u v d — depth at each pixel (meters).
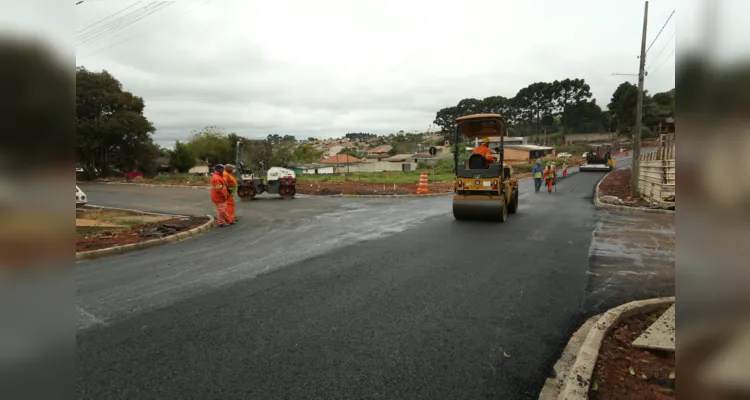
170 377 3.40
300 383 3.31
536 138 106.44
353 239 9.19
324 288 5.66
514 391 3.22
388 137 168.75
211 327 4.37
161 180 35.12
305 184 28.70
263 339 4.09
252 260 7.33
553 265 6.88
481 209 11.33
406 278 6.13
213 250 8.29
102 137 39.47
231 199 12.09
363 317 4.63
